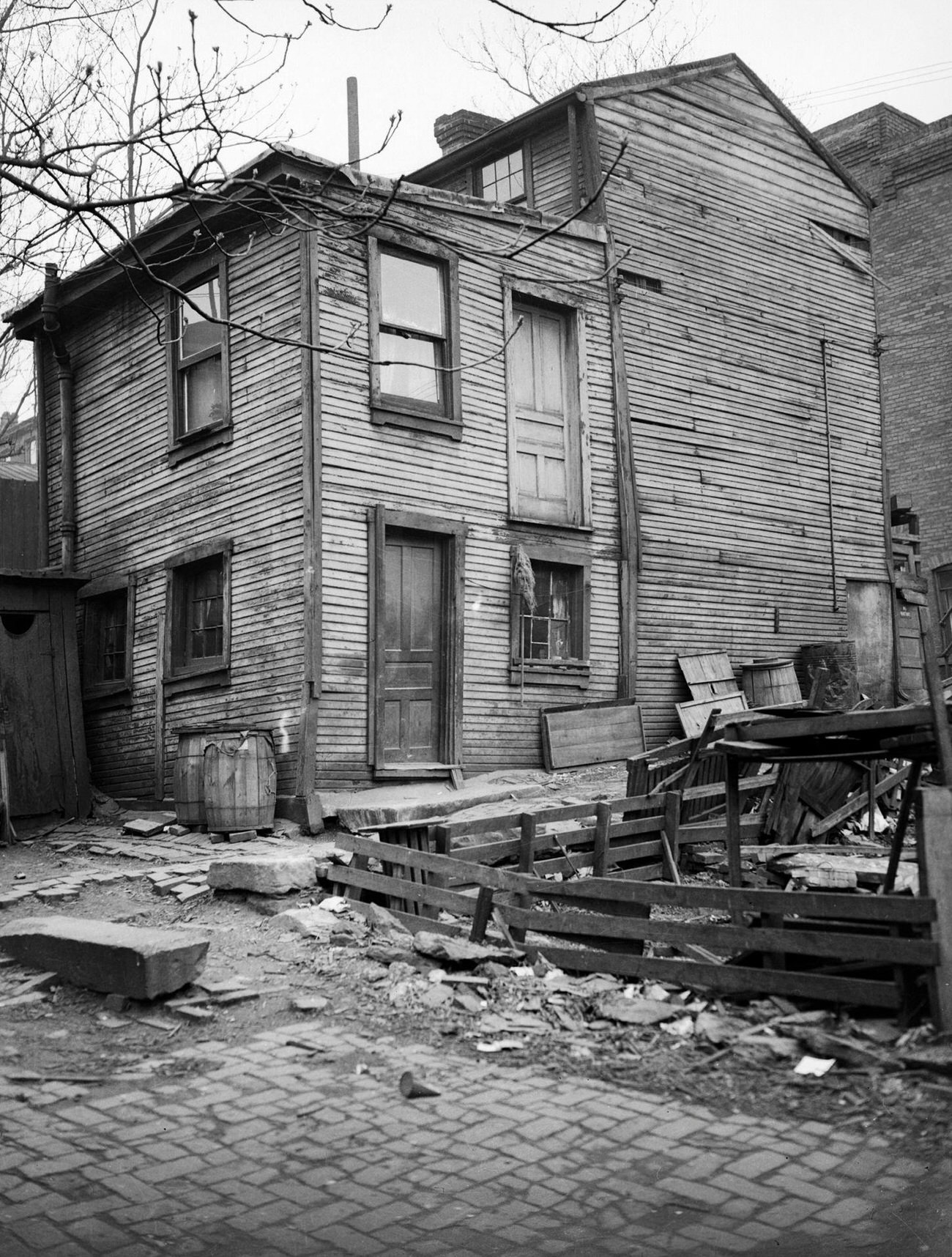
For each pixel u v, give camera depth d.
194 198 4.73
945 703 5.69
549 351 14.02
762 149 16.83
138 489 14.16
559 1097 4.97
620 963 6.45
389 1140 4.52
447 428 12.57
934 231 24.80
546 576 13.67
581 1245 3.62
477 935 7.39
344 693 11.52
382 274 12.27
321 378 11.52
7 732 13.21
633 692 14.07
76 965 6.77
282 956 7.38
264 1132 4.59
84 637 15.04
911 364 25.09
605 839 8.76
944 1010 5.17
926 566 23.05
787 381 16.66
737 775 6.75
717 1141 4.43
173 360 13.55
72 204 4.48
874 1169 4.11
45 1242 3.61
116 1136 4.55
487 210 13.03
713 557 15.27
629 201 14.87
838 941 5.52
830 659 15.85
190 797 11.48
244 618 12.13
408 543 12.36
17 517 20.66
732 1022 5.77
